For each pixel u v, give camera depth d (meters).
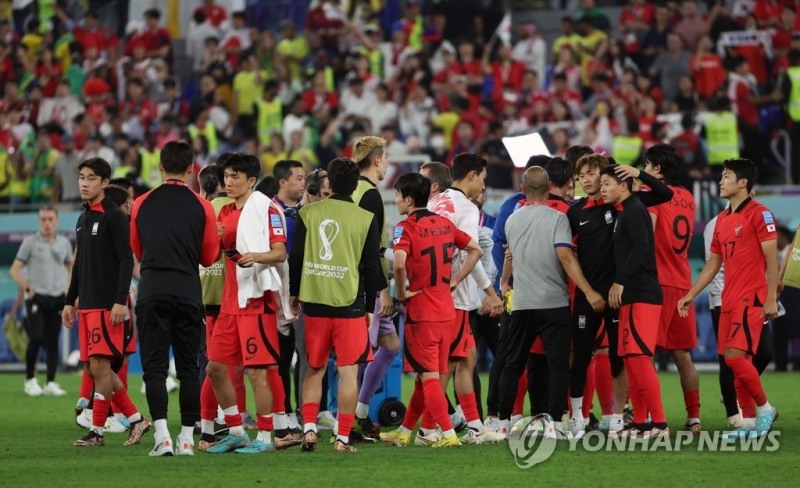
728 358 34.19
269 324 31.19
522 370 33.78
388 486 25.50
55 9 94.44
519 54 83.88
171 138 78.38
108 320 33.06
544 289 33.16
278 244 30.75
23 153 79.69
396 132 79.31
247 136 82.50
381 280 32.69
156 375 30.17
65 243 53.00
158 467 28.38
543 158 37.56
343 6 92.62
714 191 64.62
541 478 26.66
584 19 82.56
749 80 74.56
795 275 35.19
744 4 82.00
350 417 31.39
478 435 33.34
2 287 69.25
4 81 91.56
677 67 78.06
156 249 30.08
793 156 71.56
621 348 32.72
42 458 30.55
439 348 32.50
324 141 78.19
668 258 35.16
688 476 26.91
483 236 38.16
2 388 56.09
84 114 82.81
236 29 91.38
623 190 32.78
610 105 73.31
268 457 30.17
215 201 35.25
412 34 87.31
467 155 34.88
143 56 91.38
